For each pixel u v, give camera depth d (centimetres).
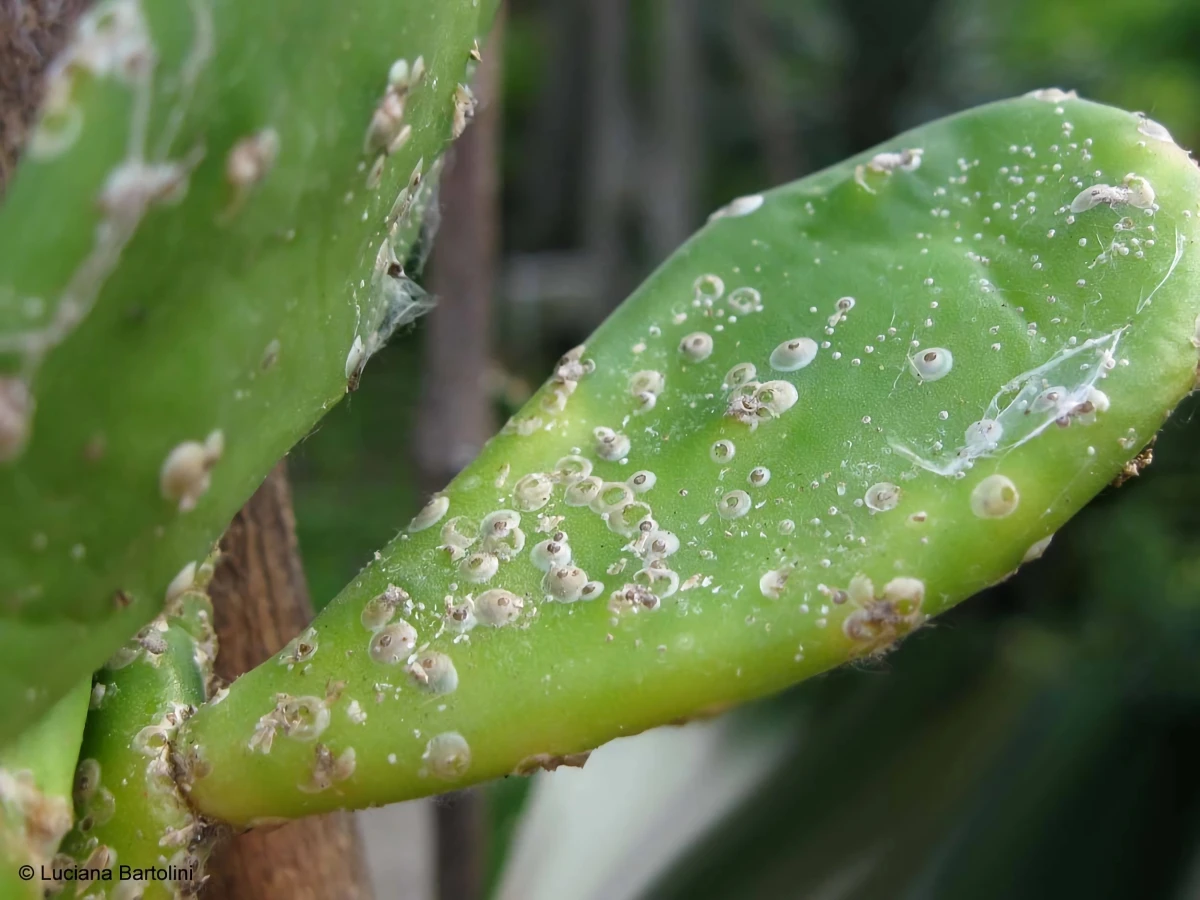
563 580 7
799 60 37
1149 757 19
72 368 6
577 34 36
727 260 8
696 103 32
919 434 7
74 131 5
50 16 7
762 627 7
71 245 5
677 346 8
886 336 8
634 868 19
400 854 24
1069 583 25
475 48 7
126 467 6
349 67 6
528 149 38
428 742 7
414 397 30
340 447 29
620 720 7
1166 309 7
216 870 9
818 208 8
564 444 8
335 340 7
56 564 6
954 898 18
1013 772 19
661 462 8
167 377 6
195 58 5
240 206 6
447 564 7
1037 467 7
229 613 10
